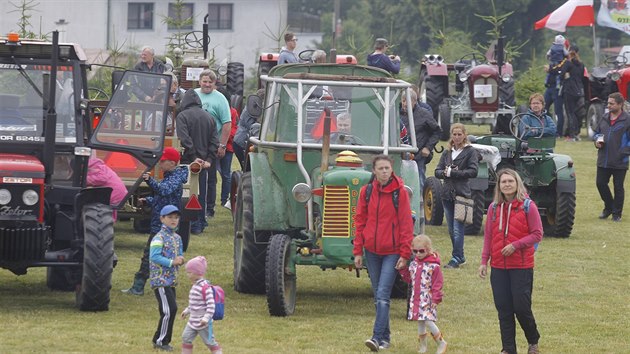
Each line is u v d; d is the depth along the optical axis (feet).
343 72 71.36
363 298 69.77
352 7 406.21
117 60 194.70
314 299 68.85
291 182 66.08
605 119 104.37
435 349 56.70
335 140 67.21
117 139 66.69
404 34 362.74
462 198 78.84
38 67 63.52
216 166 97.81
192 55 128.67
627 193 123.13
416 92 89.30
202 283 49.62
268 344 56.08
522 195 54.34
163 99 65.05
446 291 72.49
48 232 61.98
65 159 63.93
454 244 80.18
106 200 62.49
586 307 69.26
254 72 330.13
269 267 62.08
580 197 118.42
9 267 59.93
